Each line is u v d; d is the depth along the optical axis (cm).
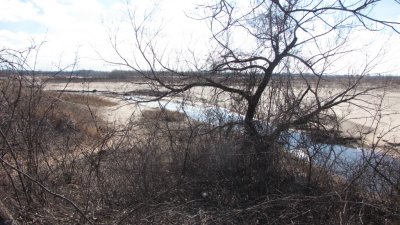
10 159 662
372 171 695
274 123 804
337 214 587
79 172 724
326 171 727
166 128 812
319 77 823
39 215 548
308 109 798
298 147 766
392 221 616
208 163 764
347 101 816
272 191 716
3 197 580
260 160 769
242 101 875
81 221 559
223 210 628
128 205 643
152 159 739
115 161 733
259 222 605
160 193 659
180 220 569
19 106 668
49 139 764
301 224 583
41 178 655
